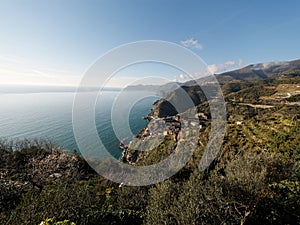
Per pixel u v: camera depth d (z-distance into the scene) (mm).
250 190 6332
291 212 6531
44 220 4840
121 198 8555
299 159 11258
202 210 5375
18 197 9711
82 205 6027
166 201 6406
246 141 20484
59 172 18344
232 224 5926
